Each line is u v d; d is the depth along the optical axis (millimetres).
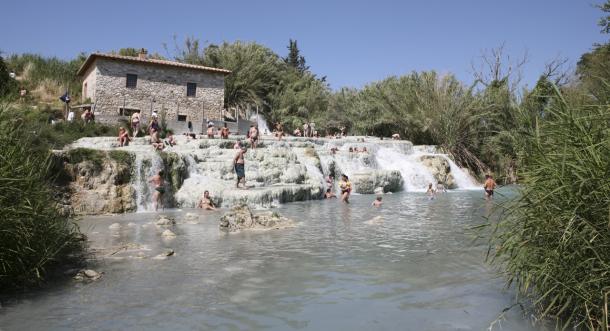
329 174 23359
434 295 6008
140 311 5395
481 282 6559
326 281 6688
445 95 38594
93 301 5734
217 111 35094
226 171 18781
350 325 5000
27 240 6039
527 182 5043
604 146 4398
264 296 5988
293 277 6887
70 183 14227
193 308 5520
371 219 13312
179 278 6801
